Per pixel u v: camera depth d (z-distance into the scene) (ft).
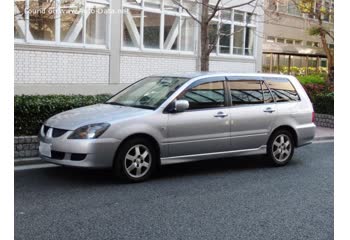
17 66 44.57
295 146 30.01
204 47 40.40
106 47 51.75
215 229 17.56
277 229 17.75
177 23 59.77
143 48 55.72
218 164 29.35
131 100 26.35
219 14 62.39
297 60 114.01
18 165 26.55
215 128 25.96
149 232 17.03
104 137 22.67
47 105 29.12
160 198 21.33
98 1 50.62
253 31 70.59
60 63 47.62
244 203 20.98
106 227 17.40
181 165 28.68
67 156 22.68
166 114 24.43
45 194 21.34
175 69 59.62
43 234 16.52
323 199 21.97
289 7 104.01
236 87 27.40
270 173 27.25
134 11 54.60
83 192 21.86
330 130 46.75
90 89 50.47
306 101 30.40
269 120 28.25
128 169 23.59
